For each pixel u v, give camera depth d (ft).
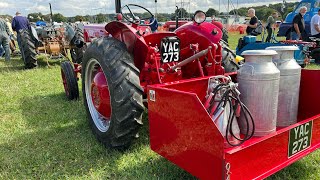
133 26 10.58
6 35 32.76
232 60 12.96
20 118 14.02
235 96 7.52
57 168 9.36
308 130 7.72
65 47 28.37
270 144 6.78
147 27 12.65
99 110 10.78
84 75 11.60
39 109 15.33
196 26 10.94
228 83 7.92
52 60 32.73
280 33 39.14
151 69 10.09
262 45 24.57
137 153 9.93
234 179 6.22
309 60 25.49
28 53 27.20
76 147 10.64
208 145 6.27
